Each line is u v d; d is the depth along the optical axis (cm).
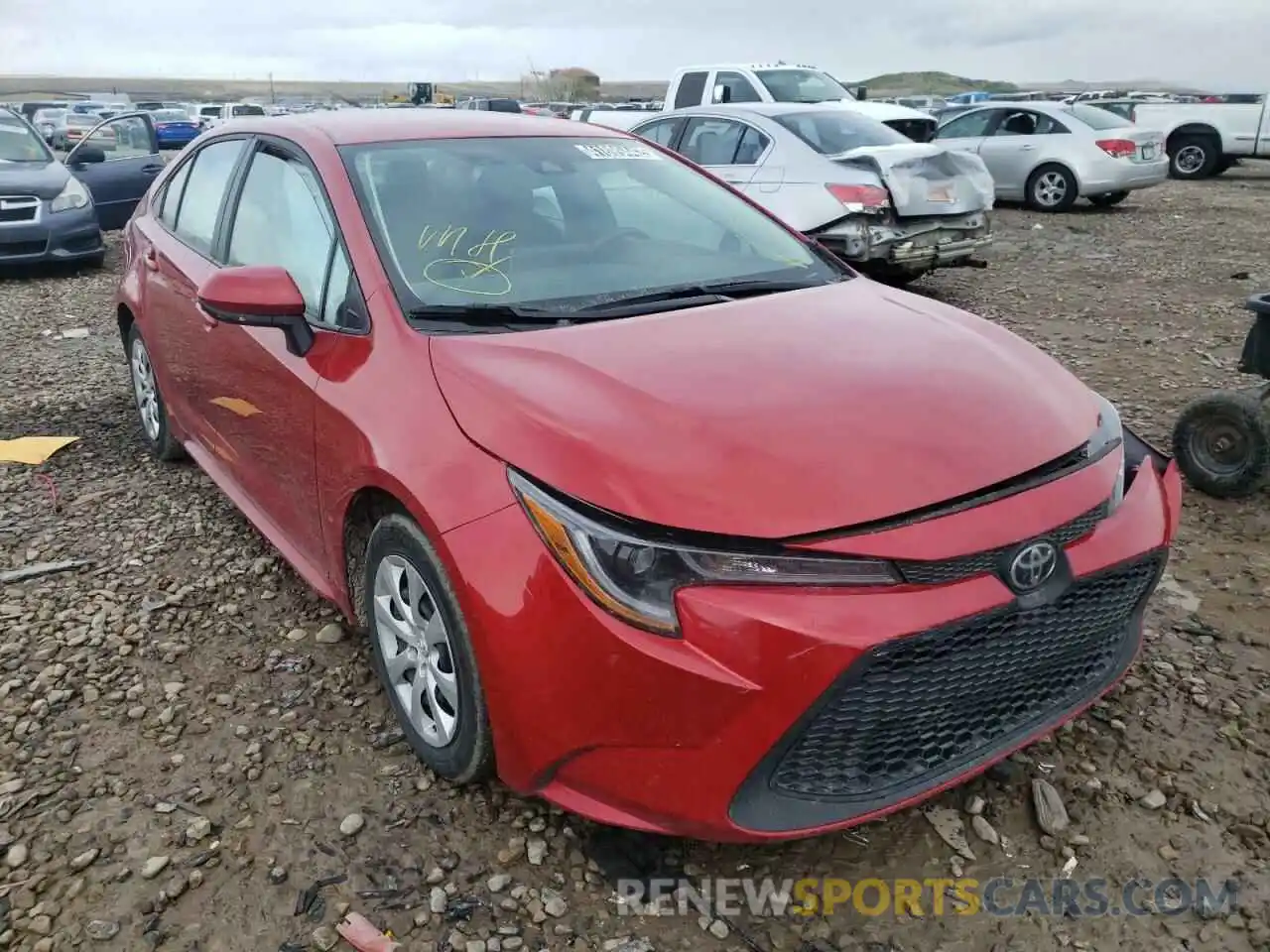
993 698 229
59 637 342
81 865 241
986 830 251
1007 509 219
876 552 205
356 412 269
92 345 750
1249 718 292
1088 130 1413
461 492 232
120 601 366
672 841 247
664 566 205
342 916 227
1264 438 416
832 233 802
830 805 214
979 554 212
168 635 343
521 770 230
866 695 207
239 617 354
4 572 387
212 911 229
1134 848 246
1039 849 247
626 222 342
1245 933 223
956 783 227
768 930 224
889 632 201
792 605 201
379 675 288
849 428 227
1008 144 1462
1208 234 1229
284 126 366
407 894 233
